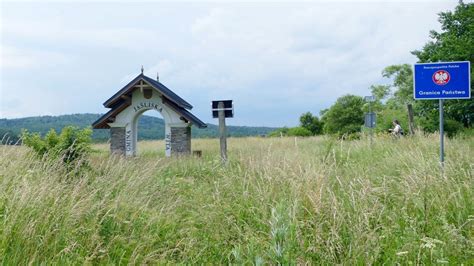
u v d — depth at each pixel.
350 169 8.69
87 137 8.87
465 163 8.51
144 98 18.41
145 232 5.55
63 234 4.92
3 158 7.05
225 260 5.09
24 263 4.29
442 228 5.10
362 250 4.51
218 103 13.73
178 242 5.45
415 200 5.79
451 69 8.59
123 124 18.48
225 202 6.73
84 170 7.93
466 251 4.55
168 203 6.90
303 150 12.06
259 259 3.87
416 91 8.84
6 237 4.52
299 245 4.55
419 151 9.54
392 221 5.36
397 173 8.41
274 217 4.31
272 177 7.07
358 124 64.12
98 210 5.53
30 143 8.61
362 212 5.11
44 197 5.41
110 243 4.93
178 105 18.34
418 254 4.23
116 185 7.25
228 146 23.05
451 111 22.33
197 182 9.45
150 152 20.64
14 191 5.49
